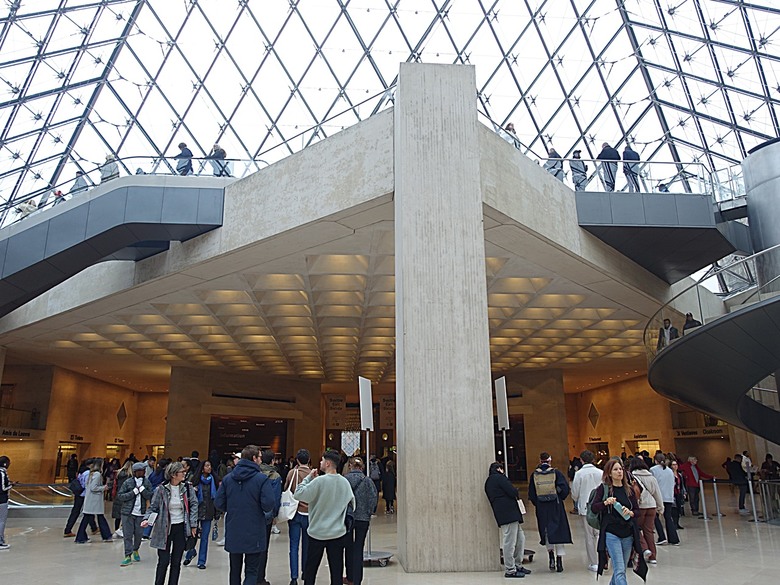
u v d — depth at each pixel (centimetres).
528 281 1936
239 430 3578
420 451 942
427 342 988
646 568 621
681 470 1759
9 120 2711
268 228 1460
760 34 2409
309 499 683
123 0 2692
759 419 1791
